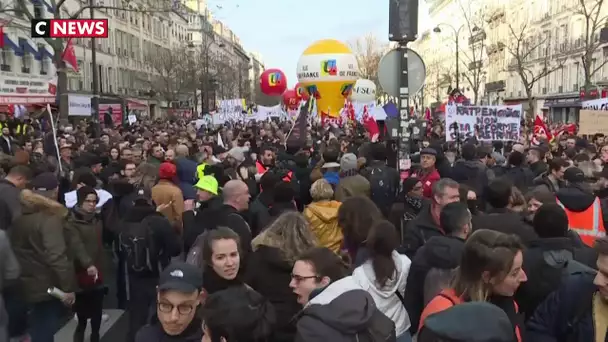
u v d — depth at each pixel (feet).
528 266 13.43
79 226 20.31
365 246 14.40
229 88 263.08
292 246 14.24
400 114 31.37
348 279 11.00
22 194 18.56
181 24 285.64
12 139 56.18
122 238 20.16
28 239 18.11
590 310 11.29
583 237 18.65
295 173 32.89
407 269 14.28
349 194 23.99
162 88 201.87
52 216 18.42
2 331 15.75
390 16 30.76
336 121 89.51
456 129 44.62
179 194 25.00
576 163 32.99
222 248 12.93
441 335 6.20
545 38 180.34
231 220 18.40
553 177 28.35
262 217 22.61
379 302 13.23
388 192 29.22
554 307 11.73
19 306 18.51
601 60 145.69
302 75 67.62
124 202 25.52
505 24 219.20
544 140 53.11
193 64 209.46
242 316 10.69
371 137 59.00
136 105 183.01
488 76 241.55
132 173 29.89
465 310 6.37
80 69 154.81
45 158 37.78
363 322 9.11
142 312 19.86
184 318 11.07
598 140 53.01
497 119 44.32
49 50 126.72
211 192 20.39
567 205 18.97
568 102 156.66
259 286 13.98
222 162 35.94
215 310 10.68
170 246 19.92
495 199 17.92
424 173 28.32
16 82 61.93
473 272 10.29
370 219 15.58
